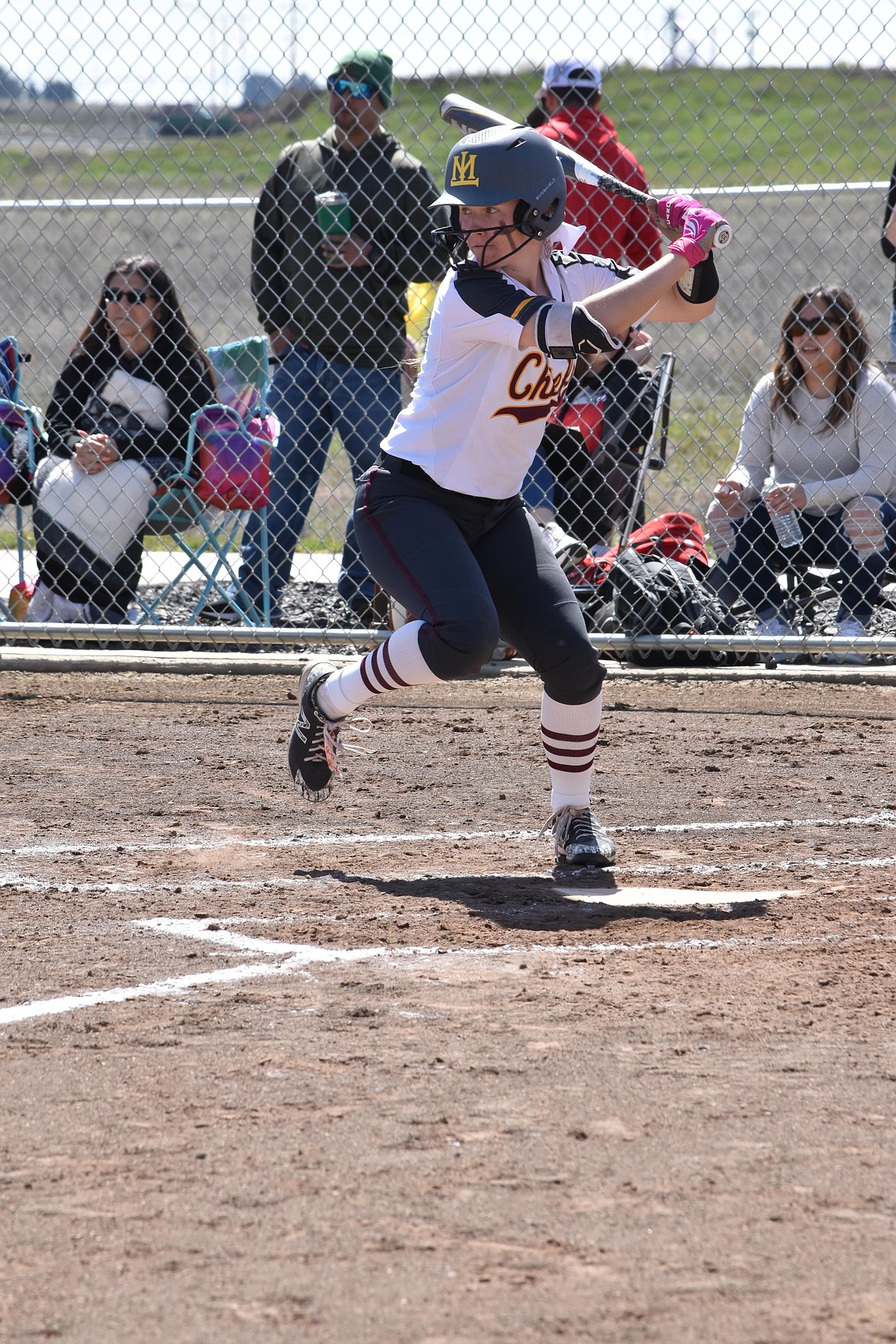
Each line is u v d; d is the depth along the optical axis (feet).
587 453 88.94
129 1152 28.99
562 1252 25.41
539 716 73.56
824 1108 30.99
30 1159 28.73
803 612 86.48
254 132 107.55
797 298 81.20
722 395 172.24
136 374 86.43
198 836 53.72
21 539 90.58
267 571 88.58
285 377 90.17
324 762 51.26
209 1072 32.76
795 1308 23.84
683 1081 32.35
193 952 41.11
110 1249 25.52
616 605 81.82
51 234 263.49
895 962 40.34
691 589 81.61
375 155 87.92
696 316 48.65
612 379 87.76
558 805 50.67
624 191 47.06
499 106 241.55
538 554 48.19
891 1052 34.01
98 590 86.63
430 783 61.72
